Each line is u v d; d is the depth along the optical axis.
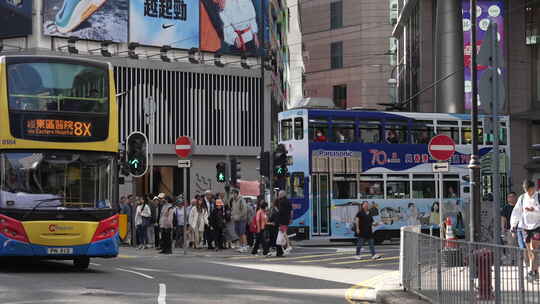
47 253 18.62
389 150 34.53
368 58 75.31
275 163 31.48
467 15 45.72
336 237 33.44
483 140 36.16
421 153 35.09
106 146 19.42
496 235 15.74
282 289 16.97
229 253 29.30
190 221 31.73
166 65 52.19
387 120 34.66
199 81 53.62
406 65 58.62
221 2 54.44
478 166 18.03
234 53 54.94
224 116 54.50
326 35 78.50
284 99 74.25
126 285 16.50
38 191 18.72
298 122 33.59
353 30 76.31
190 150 28.45
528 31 47.66
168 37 52.38
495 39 15.93
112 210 19.38
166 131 52.06
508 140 36.56
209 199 31.69
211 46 53.97
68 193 18.94
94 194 19.20
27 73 18.92
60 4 48.88
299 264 24.31
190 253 29.09
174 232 33.34
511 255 9.94
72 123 19.11
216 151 53.81
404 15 57.53
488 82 15.90
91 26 49.72
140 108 51.19
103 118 19.47
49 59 19.16
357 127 34.16
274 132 59.34
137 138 30.52
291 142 33.62
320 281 19.14
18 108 18.75
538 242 18.59
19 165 18.67
